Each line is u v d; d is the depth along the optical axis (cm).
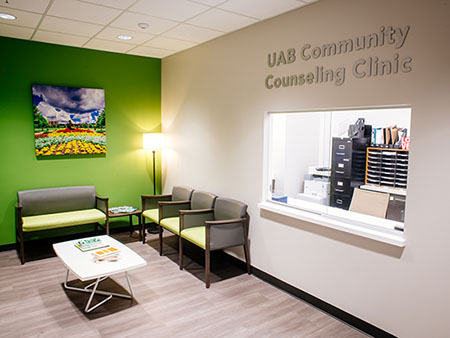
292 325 234
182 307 257
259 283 298
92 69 400
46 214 374
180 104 414
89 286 288
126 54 422
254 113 303
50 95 374
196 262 344
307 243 260
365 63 214
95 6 255
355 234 224
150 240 412
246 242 309
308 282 262
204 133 372
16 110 362
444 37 178
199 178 385
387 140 254
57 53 377
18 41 354
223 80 338
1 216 364
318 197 306
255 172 306
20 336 220
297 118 310
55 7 258
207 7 255
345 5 223
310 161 311
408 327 202
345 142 278
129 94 430
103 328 229
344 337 220
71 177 399
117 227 436
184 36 338
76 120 392
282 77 273
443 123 181
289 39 264
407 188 198
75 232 406
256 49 296
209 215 341
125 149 434
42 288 286
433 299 189
